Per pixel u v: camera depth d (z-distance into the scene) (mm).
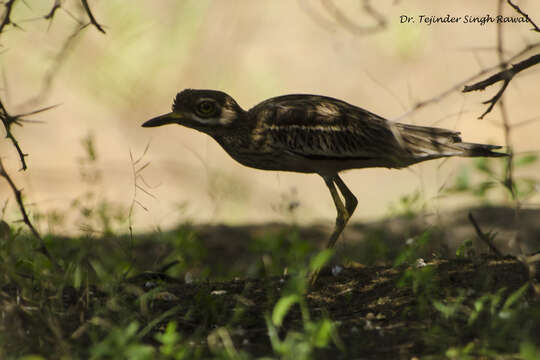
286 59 23094
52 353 6375
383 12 23578
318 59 23094
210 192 15477
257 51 23562
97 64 22109
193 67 22766
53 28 20578
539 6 23438
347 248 11328
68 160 18938
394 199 17078
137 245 11336
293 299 6230
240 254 11734
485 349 5984
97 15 22844
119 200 16734
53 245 9984
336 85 22141
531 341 6148
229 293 8023
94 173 15297
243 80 22594
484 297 6648
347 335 6742
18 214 11227
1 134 19141
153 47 22984
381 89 21703
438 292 7348
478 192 12281
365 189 18031
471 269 7863
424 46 22781
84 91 21766
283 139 9469
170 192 17422
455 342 6289
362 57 22656
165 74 22469
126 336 6062
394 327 6824
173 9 24062
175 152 19750
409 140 9367
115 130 20688
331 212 16781
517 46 21844
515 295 6453
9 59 21562
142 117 21344
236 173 18469
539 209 12742
